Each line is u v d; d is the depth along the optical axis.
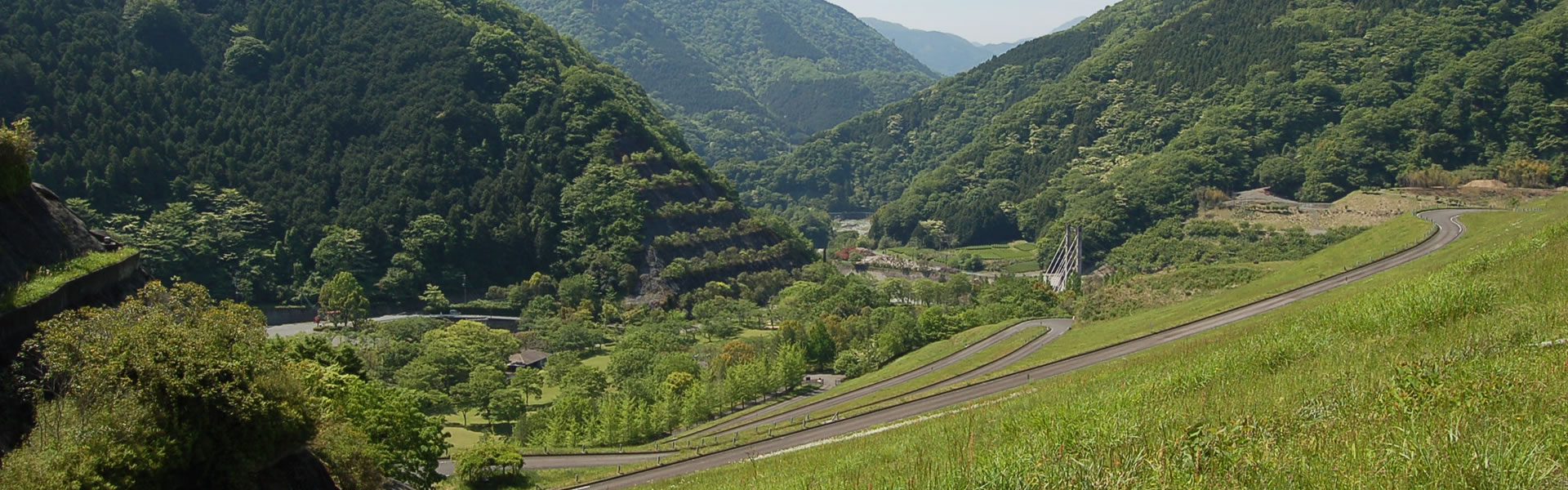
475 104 169.88
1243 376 23.12
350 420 37.34
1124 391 24.81
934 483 16.14
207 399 21.59
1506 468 10.59
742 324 131.25
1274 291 76.31
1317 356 23.14
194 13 168.75
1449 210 106.94
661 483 41.75
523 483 57.09
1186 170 196.00
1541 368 14.89
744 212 178.75
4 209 25.72
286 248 133.25
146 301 23.75
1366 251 85.94
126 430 20.34
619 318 132.12
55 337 20.86
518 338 116.31
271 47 168.38
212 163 142.75
